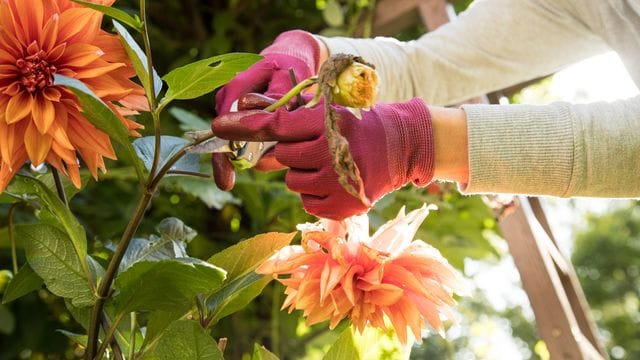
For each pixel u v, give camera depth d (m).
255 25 1.97
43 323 1.69
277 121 0.81
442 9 1.63
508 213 1.46
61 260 0.87
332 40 1.11
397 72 1.18
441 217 1.85
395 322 0.84
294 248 0.87
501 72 1.20
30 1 0.81
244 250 0.91
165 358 0.82
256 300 1.85
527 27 1.16
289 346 1.92
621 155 0.87
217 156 0.92
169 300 0.83
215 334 1.81
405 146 0.85
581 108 0.90
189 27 1.95
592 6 1.09
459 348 6.24
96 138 0.83
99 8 0.77
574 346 1.40
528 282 1.45
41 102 0.80
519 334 6.82
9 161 0.79
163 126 1.77
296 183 0.83
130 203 1.76
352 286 0.83
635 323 8.05
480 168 0.87
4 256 1.62
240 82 0.98
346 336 0.92
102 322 0.89
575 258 8.28
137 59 0.80
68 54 0.82
